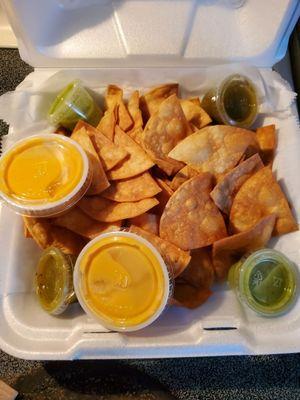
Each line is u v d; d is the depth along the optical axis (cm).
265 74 29
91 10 28
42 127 29
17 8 25
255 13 27
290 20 27
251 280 24
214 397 25
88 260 23
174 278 24
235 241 25
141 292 22
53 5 27
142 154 26
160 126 27
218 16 28
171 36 28
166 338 23
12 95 28
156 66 29
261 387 25
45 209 23
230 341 23
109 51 28
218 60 28
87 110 29
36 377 25
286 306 24
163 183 27
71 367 25
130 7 28
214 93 29
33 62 28
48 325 24
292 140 28
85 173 24
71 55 28
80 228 26
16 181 24
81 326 23
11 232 25
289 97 29
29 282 26
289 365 26
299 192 26
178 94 30
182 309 25
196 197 25
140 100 30
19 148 25
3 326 23
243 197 26
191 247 25
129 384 25
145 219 26
